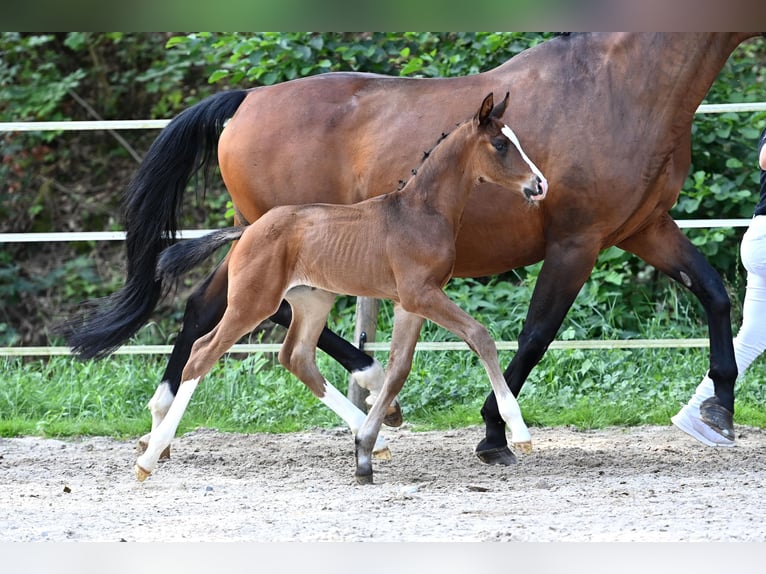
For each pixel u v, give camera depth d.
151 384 12.86
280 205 9.98
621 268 14.55
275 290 8.84
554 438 11.02
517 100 9.39
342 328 13.92
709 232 13.94
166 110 20.77
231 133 10.18
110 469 9.86
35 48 21.53
